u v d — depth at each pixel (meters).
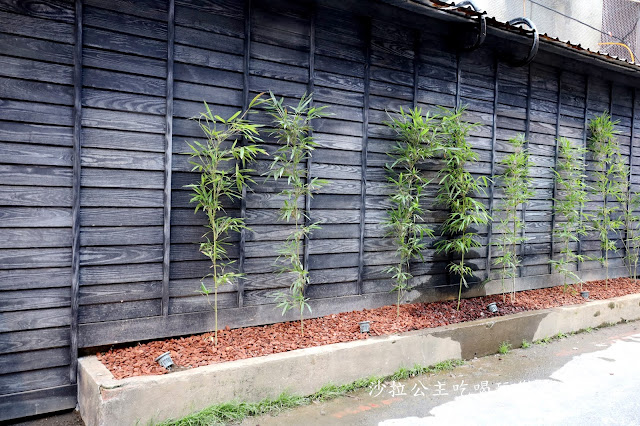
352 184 4.19
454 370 3.78
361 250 4.25
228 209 3.55
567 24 8.24
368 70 4.20
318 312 4.03
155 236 3.23
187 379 2.66
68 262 2.90
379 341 3.48
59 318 2.88
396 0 3.80
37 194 2.79
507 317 4.40
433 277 4.80
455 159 4.53
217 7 3.43
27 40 2.74
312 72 3.88
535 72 5.50
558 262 5.65
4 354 2.72
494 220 5.22
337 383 3.26
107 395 2.42
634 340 4.71
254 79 3.62
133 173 3.12
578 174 5.76
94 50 2.96
